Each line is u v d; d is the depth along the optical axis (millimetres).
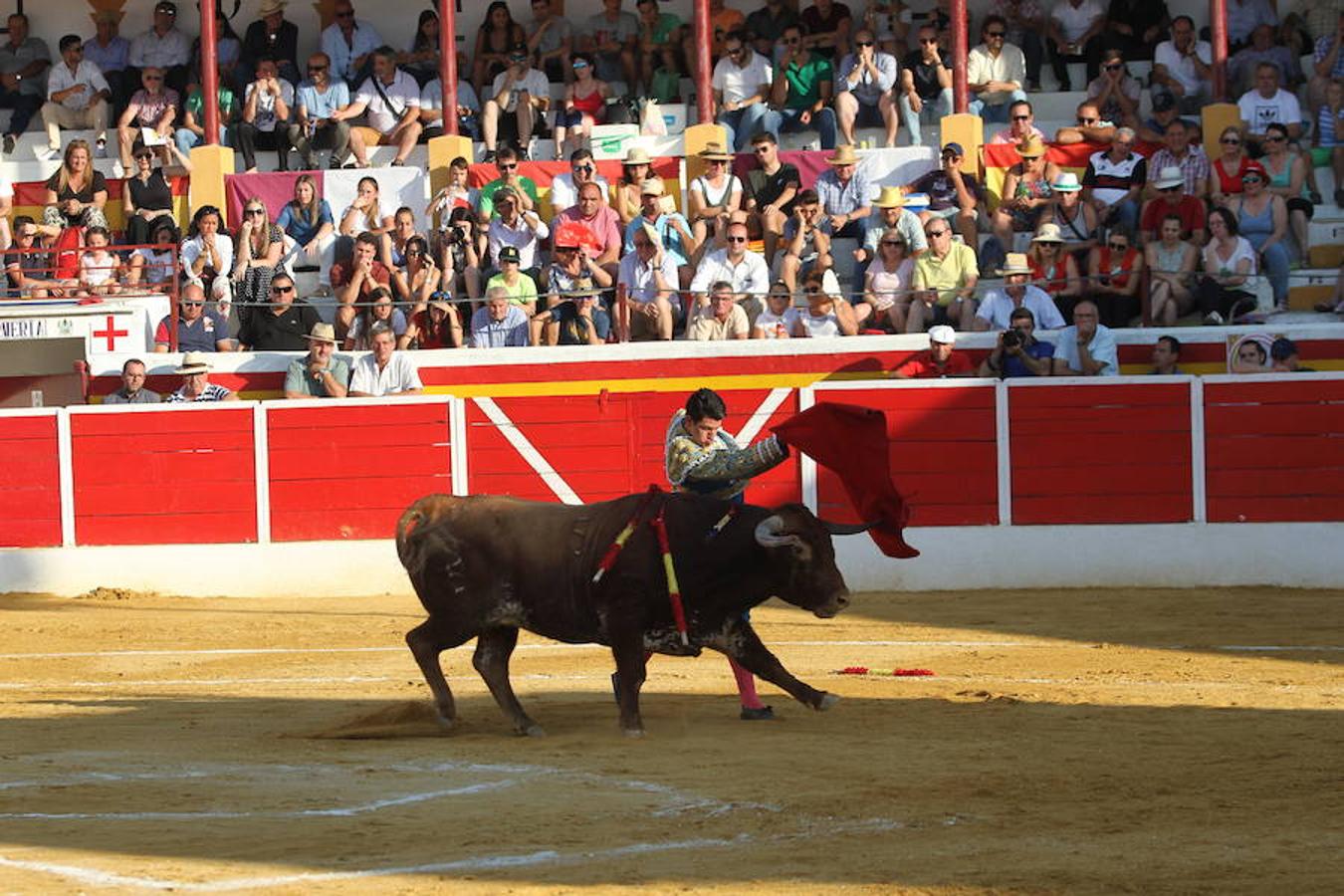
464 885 7082
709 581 10945
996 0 26562
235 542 21453
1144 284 21469
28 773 9586
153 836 7953
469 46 28656
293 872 7297
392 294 23016
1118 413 20484
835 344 21391
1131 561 20453
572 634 11078
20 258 24266
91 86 27281
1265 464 20281
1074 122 25656
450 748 10500
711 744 10508
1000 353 20828
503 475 21391
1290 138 23688
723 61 25969
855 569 20719
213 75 25922
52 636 17812
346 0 27094
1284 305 22094
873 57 25000
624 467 21344
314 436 21438
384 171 25609
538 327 22266
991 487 20625
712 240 22891
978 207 23734
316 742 10852
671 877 7219
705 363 21516
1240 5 25922
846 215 23516
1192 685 13180
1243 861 7457
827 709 11461
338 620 18750
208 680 14492
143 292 23422
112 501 21594
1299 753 9977
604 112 26141
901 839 7906
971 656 15039
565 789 9039
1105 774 9406
